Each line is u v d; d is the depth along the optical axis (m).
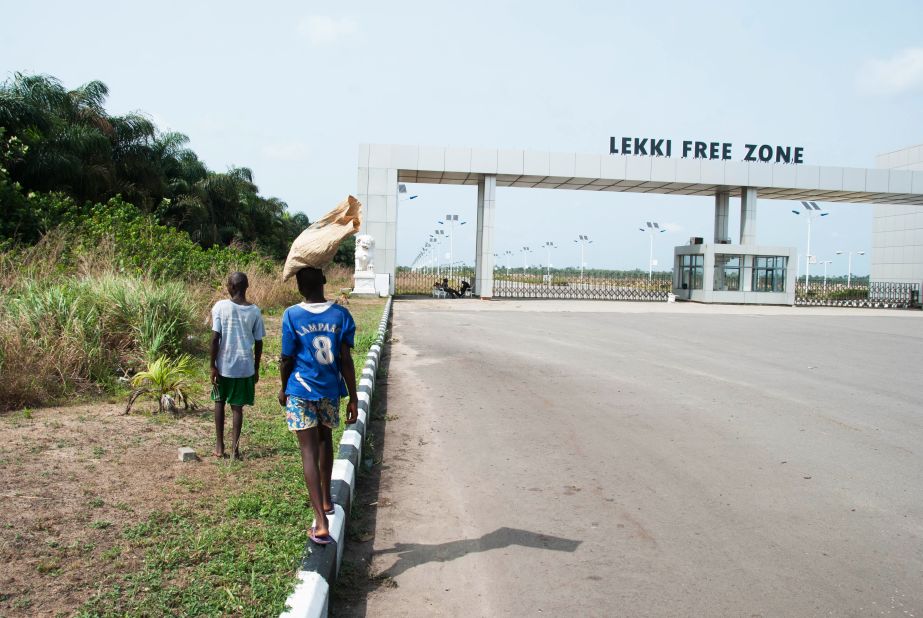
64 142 18.02
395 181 30.36
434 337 15.62
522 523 4.71
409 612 3.51
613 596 3.70
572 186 34.44
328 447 4.11
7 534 3.78
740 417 7.96
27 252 11.14
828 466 6.08
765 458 6.31
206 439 5.95
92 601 3.15
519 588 3.78
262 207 39.31
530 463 6.09
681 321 21.66
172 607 3.16
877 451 6.60
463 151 30.59
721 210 34.78
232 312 5.43
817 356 13.59
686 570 4.02
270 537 3.91
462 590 3.75
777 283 33.75
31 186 17.22
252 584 3.37
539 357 12.72
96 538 3.82
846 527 4.69
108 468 5.00
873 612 3.55
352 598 3.65
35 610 3.05
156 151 27.22
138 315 9.03
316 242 3.91
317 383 3.82
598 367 11.61
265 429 6.33
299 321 3.85
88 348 7.92
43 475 4.74
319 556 3.66
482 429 7.26
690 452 6.47
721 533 4.57
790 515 4.90
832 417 8.05
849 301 36.91
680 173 31.73
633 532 4.57
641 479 5.68
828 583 3.87
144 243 14.66
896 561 4.16
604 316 23.12
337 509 4.28
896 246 41.41
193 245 18.72
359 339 13.05
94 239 13.42
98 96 22.44
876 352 14.45
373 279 29.41
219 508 4.36
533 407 8.38
